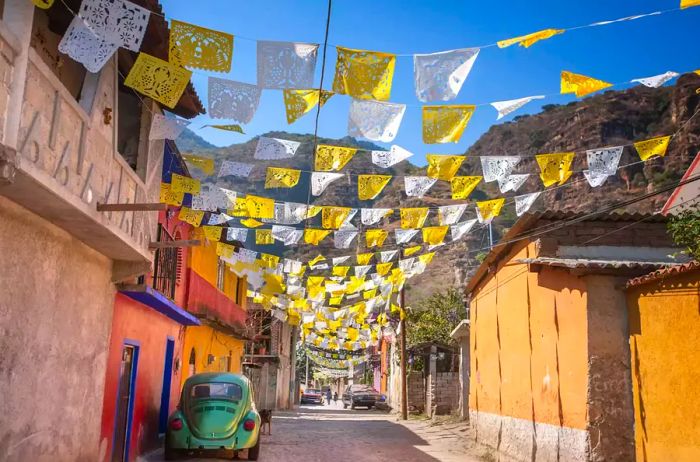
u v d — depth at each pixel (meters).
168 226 14.09
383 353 48.84
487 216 9.77
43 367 7.23
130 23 4.97
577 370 10.05
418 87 5.40
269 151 7.14
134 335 11.35
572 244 11.63
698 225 8.38
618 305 9.84
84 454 8.72
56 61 8.53
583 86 5.63
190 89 9.84
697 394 7.69
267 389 34.31
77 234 8.05
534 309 12.23
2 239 6.22
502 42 5.20
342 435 20.28
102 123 7.77
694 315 7.83
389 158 7.80
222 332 20.97
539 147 91.06
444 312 33.44
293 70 5.35
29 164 5.69
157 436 13.49
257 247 83.25
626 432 9.48
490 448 15.01
